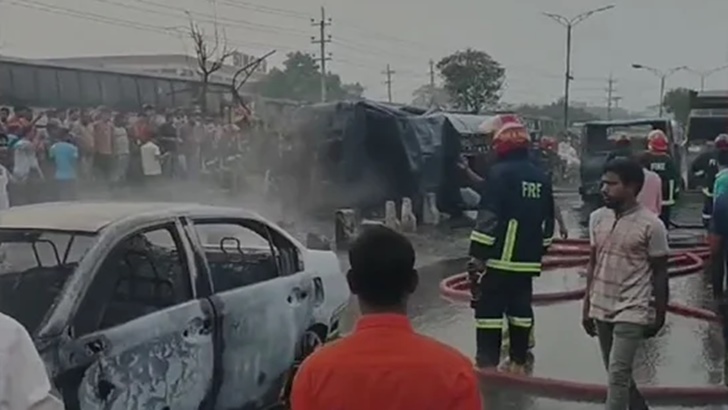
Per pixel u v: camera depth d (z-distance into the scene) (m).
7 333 2.16
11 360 2.14
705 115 27.14
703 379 7.13
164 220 4.85
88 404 4.00
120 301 4.56
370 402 2.38
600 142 22.00
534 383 6.83
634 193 5.26
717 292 6.76
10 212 4.94
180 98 32.81
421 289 11.48
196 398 4.70
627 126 21.73
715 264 6.67
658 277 5.20
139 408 4.28
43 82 26.97
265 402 5.35
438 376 2.40
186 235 4.93
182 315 4.63
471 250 7.18
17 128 16.91
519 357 7.34
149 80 31.19
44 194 16.05
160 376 4.42
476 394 2.45
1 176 11.23
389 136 18.67
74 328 4.05
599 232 5.38
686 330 8.95
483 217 7.09
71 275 4.22
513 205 7.04
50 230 4.57
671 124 21.52
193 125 21.12
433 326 9.18
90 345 4.03
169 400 4.48
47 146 16.91
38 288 4.43
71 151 16.11
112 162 18.66
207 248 5.65
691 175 25.22
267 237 5.78
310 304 5.91
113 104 29.56
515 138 7.08
